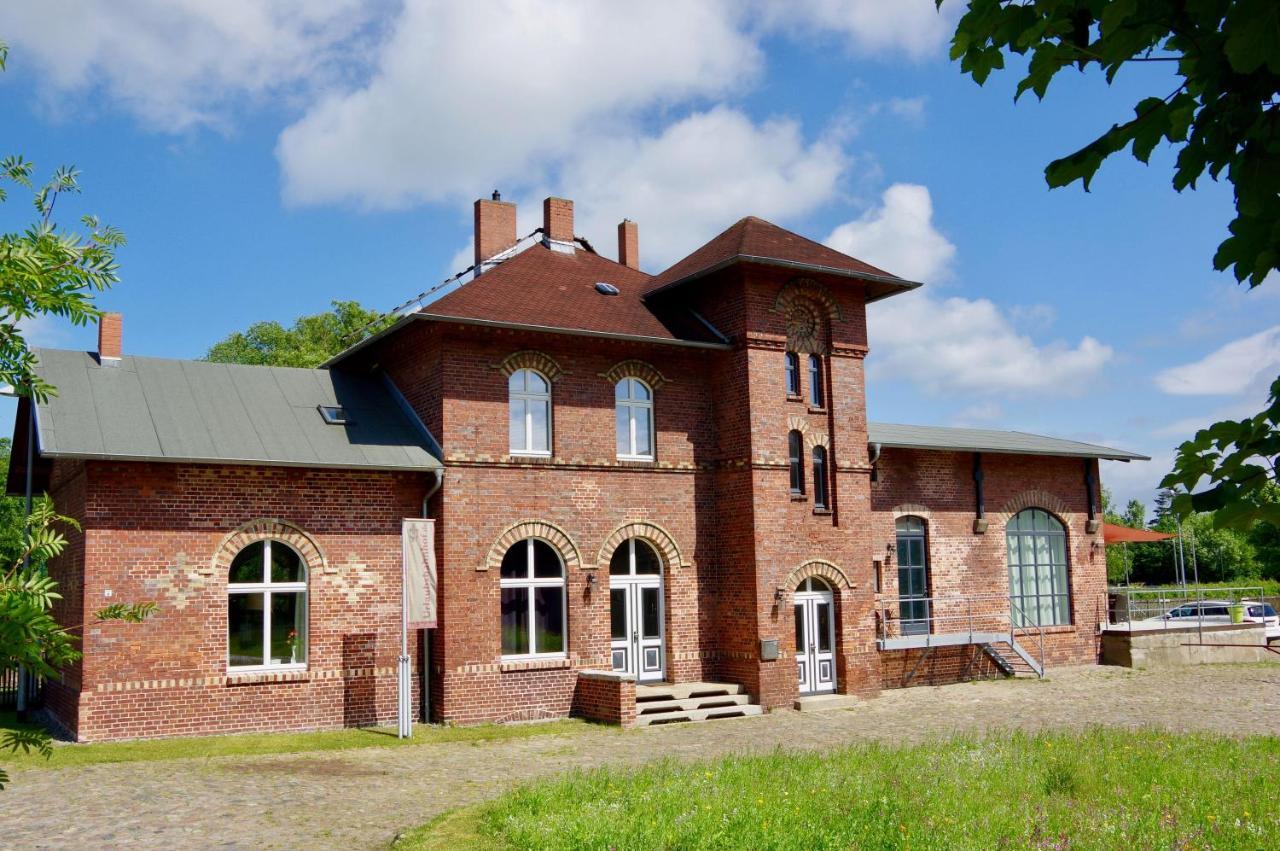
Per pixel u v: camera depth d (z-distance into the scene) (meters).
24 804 13.18
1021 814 11.05
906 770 13.80
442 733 19.20
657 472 23.23
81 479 18.70
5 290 3.90
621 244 30.03
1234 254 3.35
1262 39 2.85
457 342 21.25
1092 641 30.91
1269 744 16.03
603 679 20.70
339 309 48.09
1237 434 3.50
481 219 28.45
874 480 27.59
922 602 28.05
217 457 18.80
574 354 22.55
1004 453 29.86
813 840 9.89
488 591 20.89
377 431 21.55
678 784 12.77
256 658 19.30
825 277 24.72
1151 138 3.51
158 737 18.20
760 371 23.39
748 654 22.75
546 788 12.75
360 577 20.25
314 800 13.52
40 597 3.78
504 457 21.41
